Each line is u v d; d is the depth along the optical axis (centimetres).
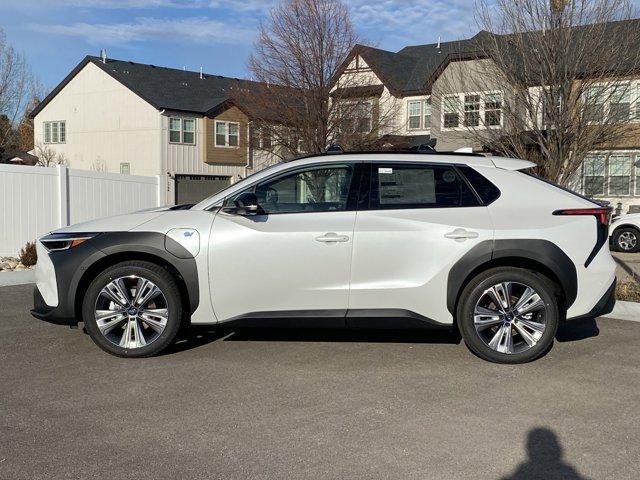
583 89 1311
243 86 2614
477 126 1484
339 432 423
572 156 1334
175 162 3762
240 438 414
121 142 3825
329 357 590
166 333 573
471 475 366
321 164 586
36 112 4122
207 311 571
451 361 579
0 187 1290
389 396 490
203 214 579
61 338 654
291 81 2359
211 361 576
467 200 573
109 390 501
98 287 571
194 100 3909
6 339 650
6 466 374
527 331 568
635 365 570
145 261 576
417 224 561
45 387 507
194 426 432
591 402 479
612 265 572
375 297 563
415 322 569
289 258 561
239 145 3675
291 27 2330
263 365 565
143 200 1628
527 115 1375
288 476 364
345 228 562
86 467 373
